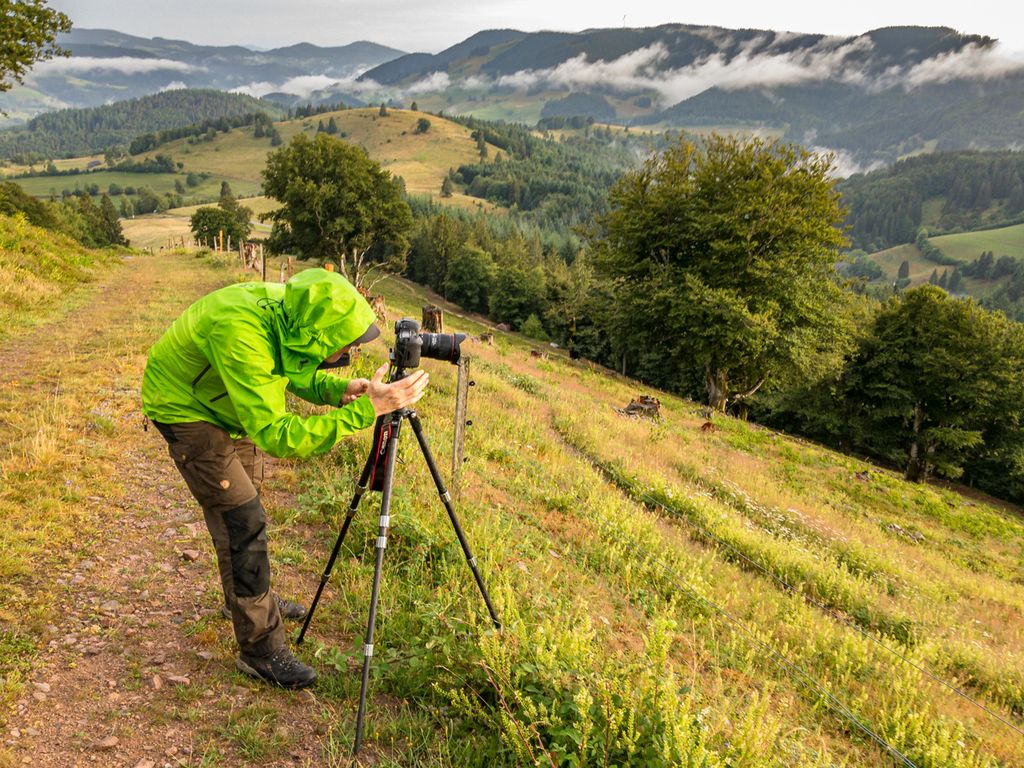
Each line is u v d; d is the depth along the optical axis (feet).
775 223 102.42
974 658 25.08
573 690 11.10
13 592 12.91
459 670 12.09
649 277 116.37
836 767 13.74
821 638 22.15
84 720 10.10
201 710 10.68
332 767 9.82
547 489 28.17
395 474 21.74
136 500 18.11
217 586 14.39
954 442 137.18
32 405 24.47
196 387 9.85
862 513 54.24
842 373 147.74
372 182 173.37
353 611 14.01
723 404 119.03
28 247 62.85
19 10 94.84
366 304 10.03
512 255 457.27
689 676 15.60
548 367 87.92
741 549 31.50
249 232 468.75
